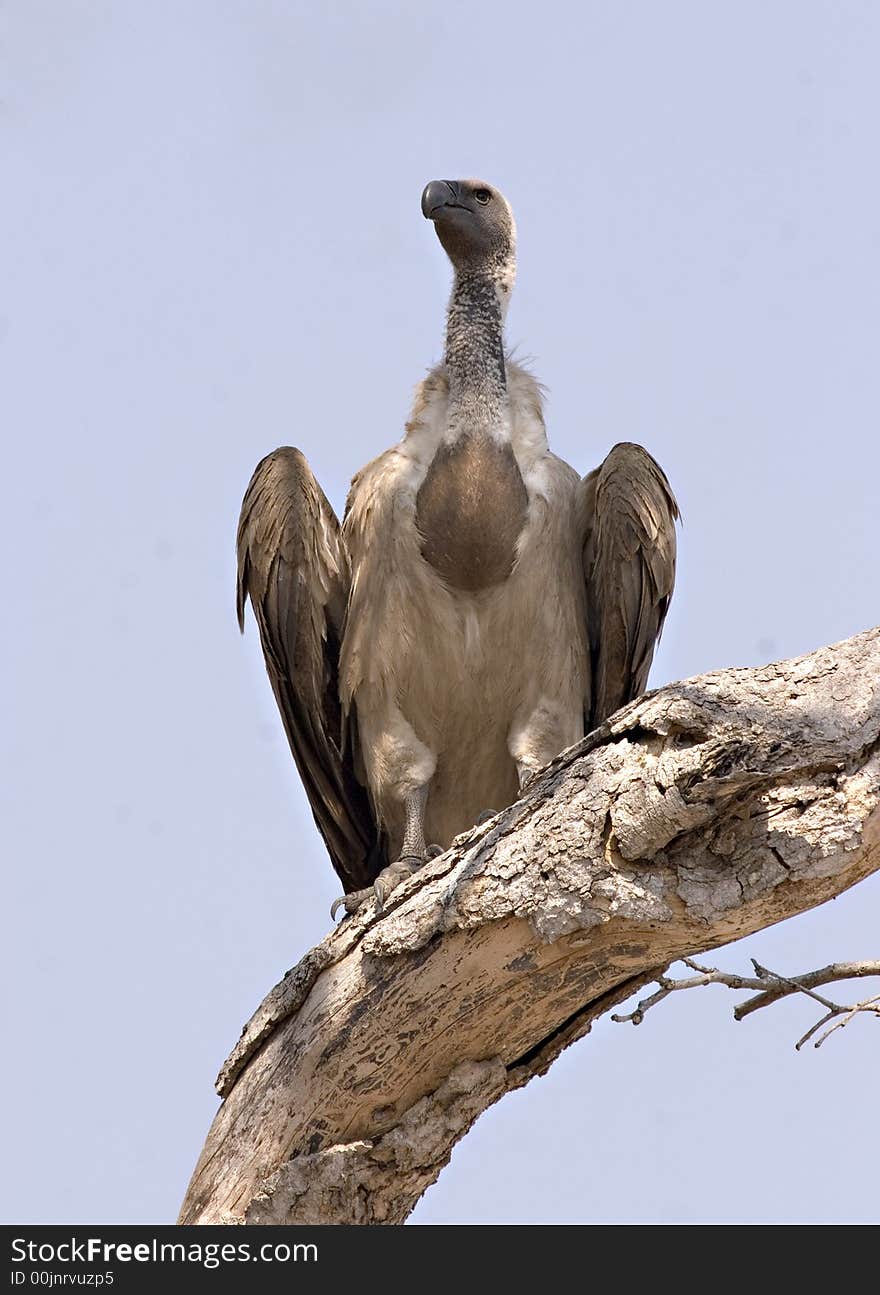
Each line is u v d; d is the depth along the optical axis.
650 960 9.57
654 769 9.02
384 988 9.93
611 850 9.27
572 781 9.44
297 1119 10.08
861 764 8.95
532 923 9.47
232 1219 10.07
